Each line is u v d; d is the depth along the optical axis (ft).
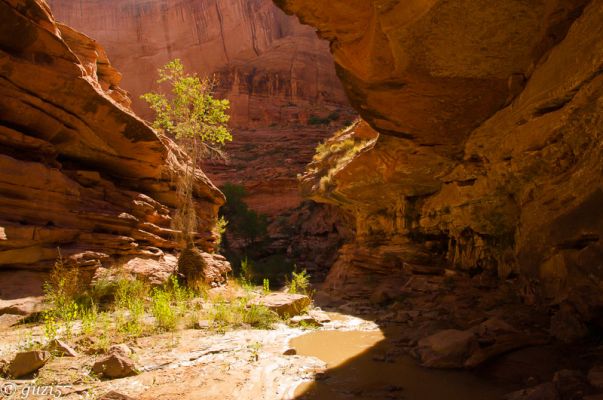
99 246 32.94
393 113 30.78
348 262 64.18
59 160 36.88
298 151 165.37
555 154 21.21
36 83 31.65
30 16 30.19
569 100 19.02
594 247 17.52
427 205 49.24
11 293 24.29
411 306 37.65
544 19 19.40
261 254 115.14
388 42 22.71
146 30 204.33
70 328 19.85
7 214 27.81
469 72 24.27
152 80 198.90
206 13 211.61
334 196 62.39
